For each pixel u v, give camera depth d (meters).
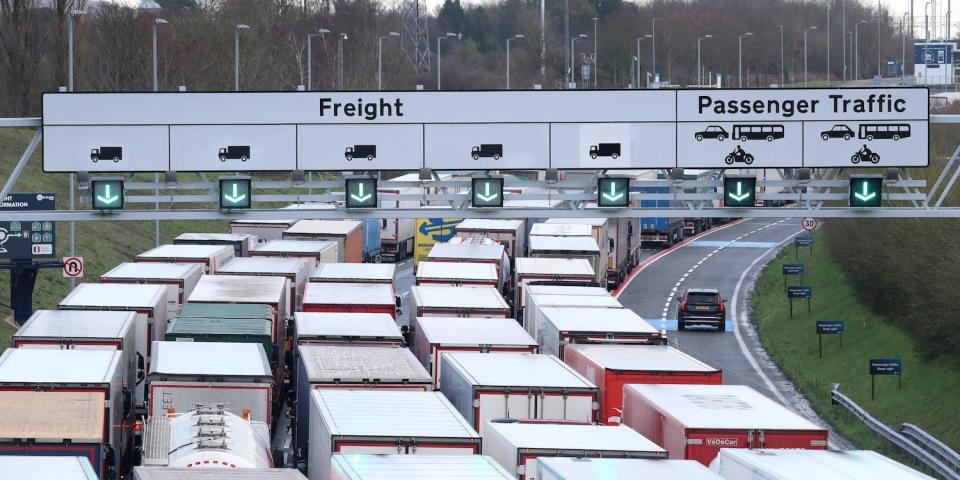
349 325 116.25
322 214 110.12
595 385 88.12
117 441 89.25
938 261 152.12
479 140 109.69
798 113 109.44
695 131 109.88
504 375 89.94
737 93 109.69
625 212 110.38
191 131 109.19
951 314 145.25
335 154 109.44
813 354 175.12
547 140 109.81
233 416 82.75
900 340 165.38
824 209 110.06
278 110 109.12
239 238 193.00
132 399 102.69
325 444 72.75
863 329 178.75
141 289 128.38
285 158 109.44
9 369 88.00
